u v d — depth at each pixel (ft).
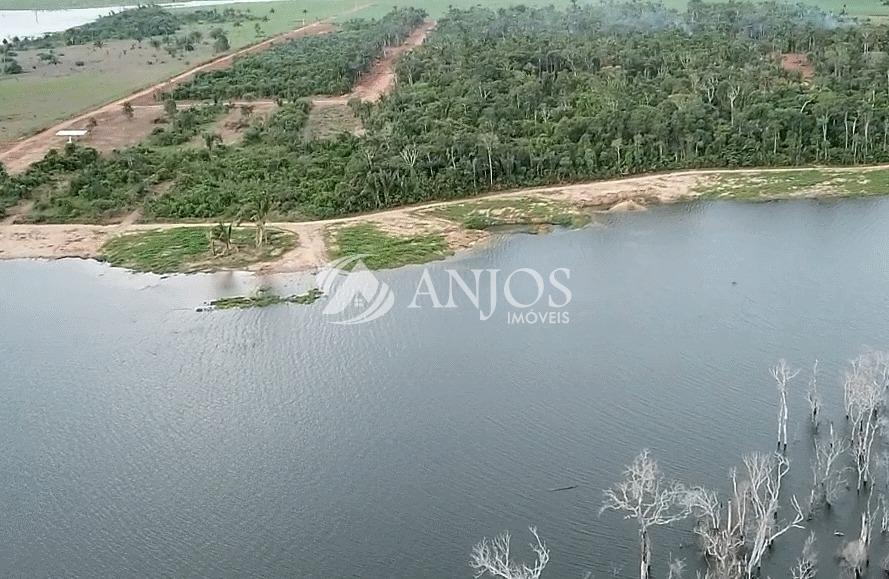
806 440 264.11
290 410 296.92
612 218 460.14
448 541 234.99
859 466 242.99
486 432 278.67
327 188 488.44
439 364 320.09
